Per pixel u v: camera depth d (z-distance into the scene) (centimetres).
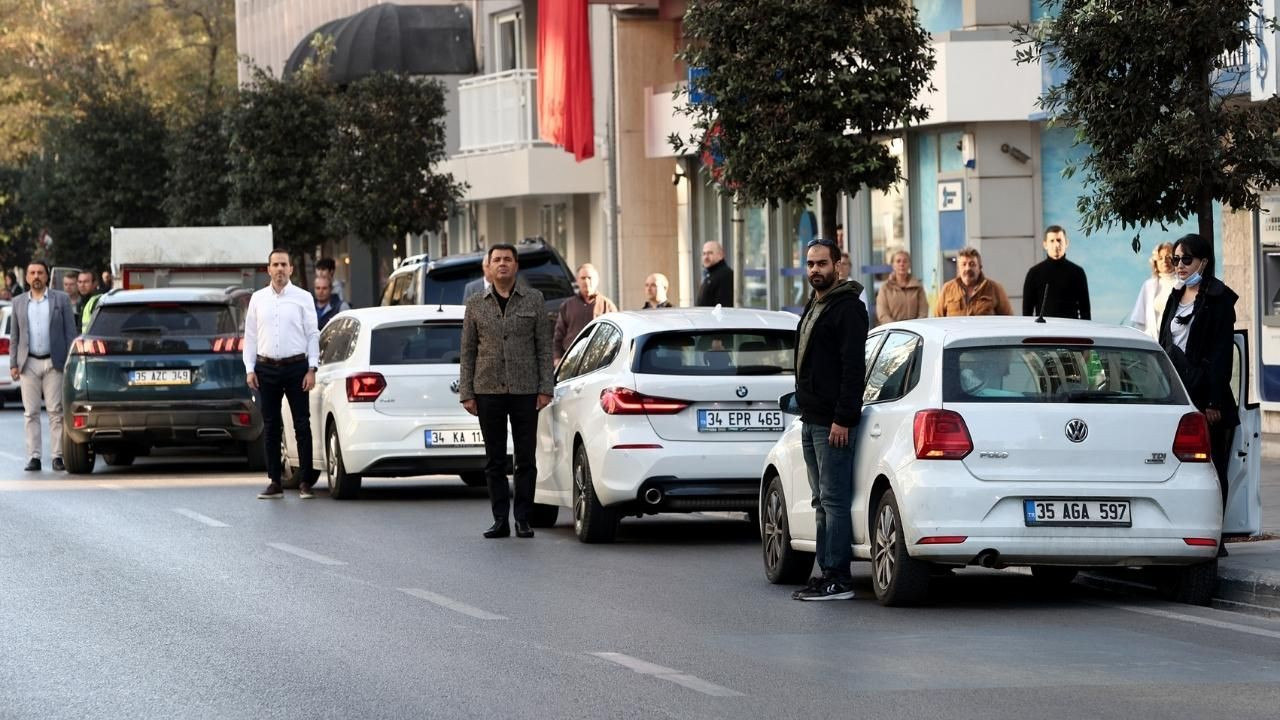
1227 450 2172
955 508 1886
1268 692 1489
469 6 7456
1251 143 2367
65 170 8944
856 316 2017
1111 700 1459
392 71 6306
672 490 2517
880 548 1986
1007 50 4159
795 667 1616
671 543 2638
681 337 2567
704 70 3394
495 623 1881
